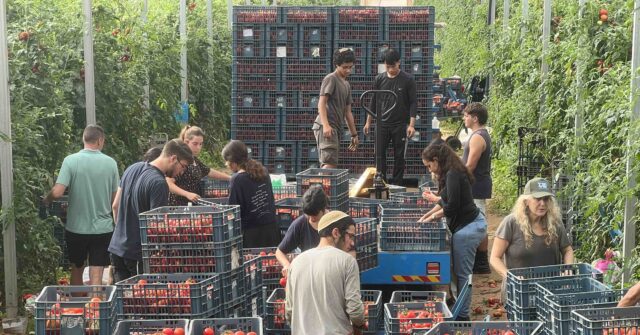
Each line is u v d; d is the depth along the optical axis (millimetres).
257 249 8945
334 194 10344
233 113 15703
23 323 9461
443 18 35719
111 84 13742
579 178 10156
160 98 17266
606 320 5961
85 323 6805
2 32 9633
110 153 13742
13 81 11477
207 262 7695
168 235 7691
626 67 9883
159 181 8484
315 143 15688
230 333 6762
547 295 6645
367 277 9539
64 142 12047
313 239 8188
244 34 15555
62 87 12797
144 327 6926
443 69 32469
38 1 13461
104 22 14766
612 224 8945
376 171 12430
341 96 12977
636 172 8531
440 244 9547
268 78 15617
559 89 12938
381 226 9633
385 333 7441
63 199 11016
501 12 23422
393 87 14023
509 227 7672
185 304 7289
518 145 14758
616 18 11539
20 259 10328
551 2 14961
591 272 7258
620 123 9797
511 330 6625
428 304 7594
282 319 7746
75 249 10062
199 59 20641
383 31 15453
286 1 32750
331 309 6688
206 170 10531
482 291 10953
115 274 8844
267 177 9594
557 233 7621
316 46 15500
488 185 11125
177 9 23328
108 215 10078
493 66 17766
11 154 9781
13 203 9797
